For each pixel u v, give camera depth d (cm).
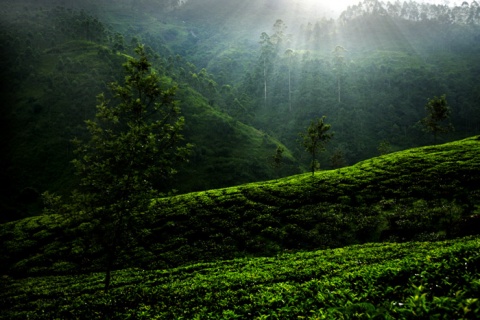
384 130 17450
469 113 17775
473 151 5562
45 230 4831
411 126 17512
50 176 11906
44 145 13012
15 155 12638
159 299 2089
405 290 1134
